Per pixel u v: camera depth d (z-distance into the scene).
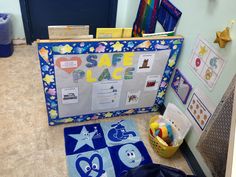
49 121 1.46
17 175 1.24
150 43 1.26
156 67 1.39
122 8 2.27
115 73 1.34
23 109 1.58
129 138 1.50
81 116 1.52
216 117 1.06
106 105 1.51
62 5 2.11
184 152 1.46
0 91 1.68
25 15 2.00
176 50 1.36
